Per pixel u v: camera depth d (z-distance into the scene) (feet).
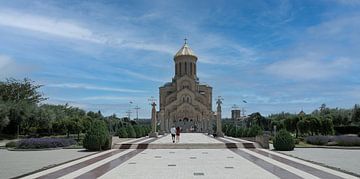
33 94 245.65
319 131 184.85
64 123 212.84
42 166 67.46
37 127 220.84
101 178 50.90
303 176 52.37
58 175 54.75
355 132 225.35
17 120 202.08
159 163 69.21
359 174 54.80
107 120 317.42
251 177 51.24
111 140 110.22
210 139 158.92
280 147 103.76
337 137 133.28
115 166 65.05
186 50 344.69
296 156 85.61
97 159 78.54
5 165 69.62
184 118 313.73
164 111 314.76
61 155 91.61
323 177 51.52
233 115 375.45
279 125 247.29
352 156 87.15
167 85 357.20
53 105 314.96
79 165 67.46
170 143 117.91
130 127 181.78
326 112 335.06
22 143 117.19
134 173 55.62
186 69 340.59
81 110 372.99
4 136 199.52
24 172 59.11
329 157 84.23
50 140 121.39
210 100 350.84
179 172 56.39
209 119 297.94
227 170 58.65
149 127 242.17
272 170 58.80
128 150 104.37
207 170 58.70
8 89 231.50
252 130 154.40
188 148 110.22
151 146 112.57
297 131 205.05
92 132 104.78
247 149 107.24
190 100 323.57
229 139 158.61
